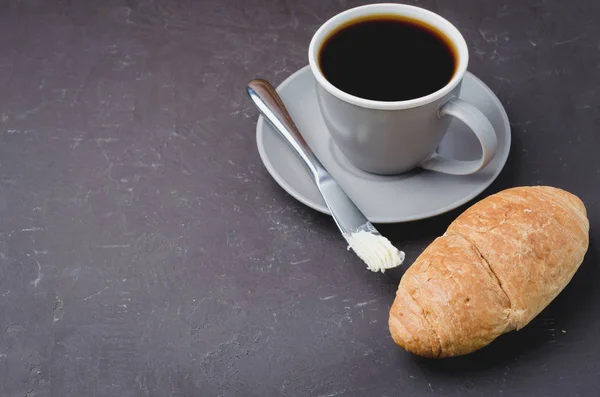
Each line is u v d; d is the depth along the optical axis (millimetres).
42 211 776
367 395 688
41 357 711
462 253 675
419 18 747
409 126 713
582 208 705
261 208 769
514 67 841
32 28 890
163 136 813
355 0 899
